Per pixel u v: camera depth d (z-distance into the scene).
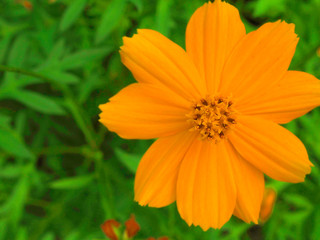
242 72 0.11
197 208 0.11
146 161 0.11
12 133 0.16
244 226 0.20
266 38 0.11
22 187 0.19
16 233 0.19
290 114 0.11
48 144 0.24
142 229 0.20
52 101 0.17
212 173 0.11
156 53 0.10
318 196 0.20
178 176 0.11
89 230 0.19
